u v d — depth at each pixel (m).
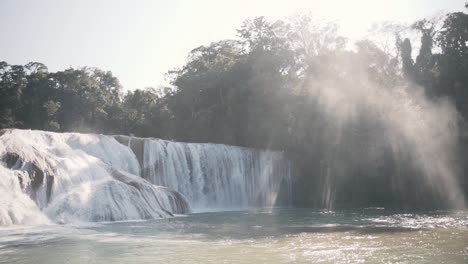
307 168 49.66
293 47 61.41
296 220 28.36
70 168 27.00
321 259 14.30
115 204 26.69
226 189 45.09
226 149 46.25
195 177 42.44
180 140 68.94
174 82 72.81
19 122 75.38
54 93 83.38
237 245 17.20
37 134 30.52
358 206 45.44
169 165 40.03
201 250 16.05
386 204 46.31
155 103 87.06
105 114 82.50
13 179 23.44
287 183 51.34
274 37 61.84
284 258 14.46
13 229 21.36
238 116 58.62
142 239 18.72
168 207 31.03
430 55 54.19
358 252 15.52
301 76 60.72
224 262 13.84
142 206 28.20
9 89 80.88
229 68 62.59
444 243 17.42
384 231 21.52
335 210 38.97
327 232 21.33
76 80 85.12
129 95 91.69
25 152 25.41
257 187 48.50
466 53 49.97
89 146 33.75
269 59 58.66
